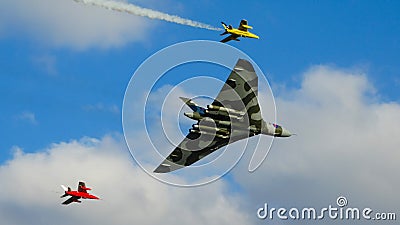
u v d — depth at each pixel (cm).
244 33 13962
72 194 17738
